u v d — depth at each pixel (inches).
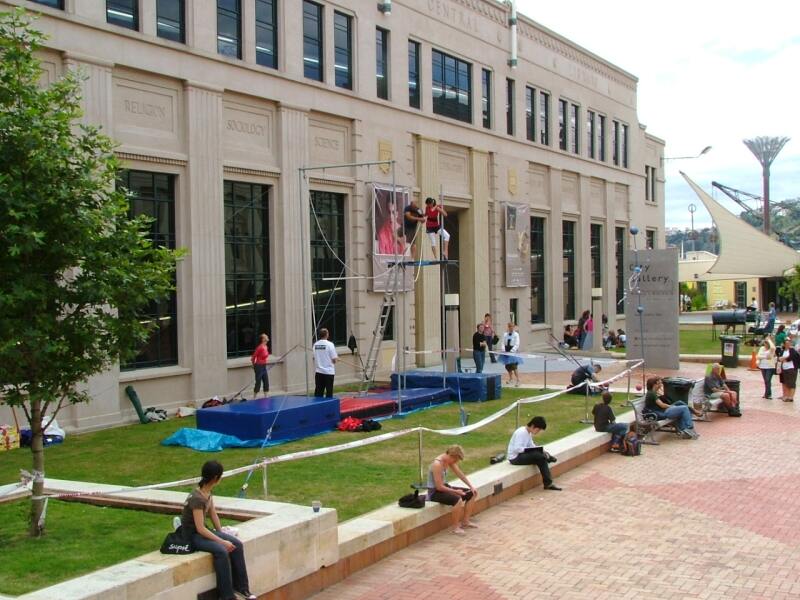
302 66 956.6
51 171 355.3
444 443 619.8
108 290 361.7
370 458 562.9
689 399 802.8
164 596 280.8
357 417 730.8
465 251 1321.4
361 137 1052.5
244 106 887.1
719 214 2411.4
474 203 1311.5
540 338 1514.5
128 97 762.2
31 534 357.1
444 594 346.0
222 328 842.8
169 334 808.3
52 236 360.8
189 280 812.6
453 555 398.0
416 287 1194.6
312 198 994.7
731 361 1273.4
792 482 546.3
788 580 361.1
